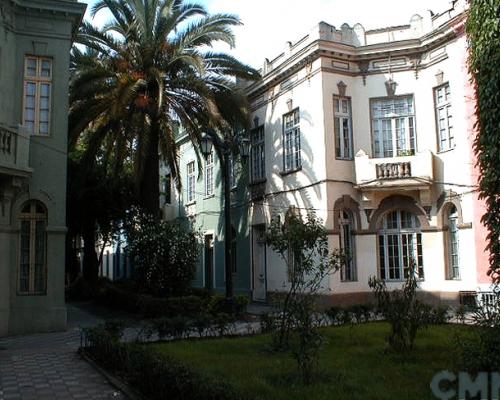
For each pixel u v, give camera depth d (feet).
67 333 49.93
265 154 79.30
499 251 26.43
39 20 53.21
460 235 60.39
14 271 50.01
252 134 83.46
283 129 75.20
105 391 27.27
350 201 67.15
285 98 74.74
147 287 62.54
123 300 68.85
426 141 65.57
